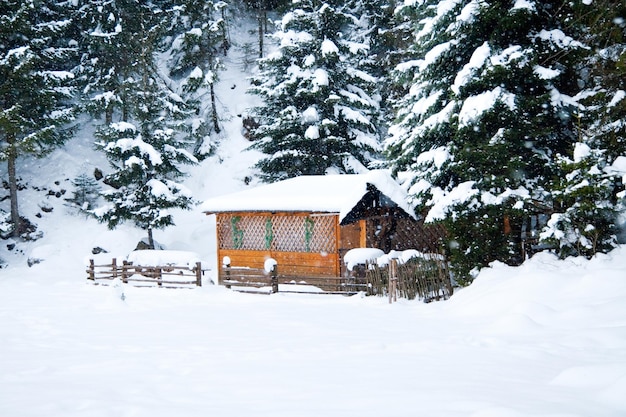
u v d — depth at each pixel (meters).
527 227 14.93
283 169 31.25
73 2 37.75
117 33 34.91
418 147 17.08
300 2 31.56
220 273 21.06
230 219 21.52
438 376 6.25
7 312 14.79
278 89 30.56
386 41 33.16
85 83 37.31
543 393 5.29
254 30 47.25
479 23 14.30
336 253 18.72
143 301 16.59
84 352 9.14
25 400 6.08
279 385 6.29
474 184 13.42
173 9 38.84
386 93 33.19
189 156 30.45
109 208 28.48
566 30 14.18
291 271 19.92
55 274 26.20
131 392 6.28
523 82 14.01
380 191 18.30
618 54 12.88
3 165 34.78
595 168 10.84
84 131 38.53
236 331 10.74
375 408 5.14
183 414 5.29
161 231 32.72
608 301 8.88
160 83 38.47
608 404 4.77
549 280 10.48
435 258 14.87
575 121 13.44
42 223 31.98
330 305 14.41
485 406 4.88
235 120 40.12
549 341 7.60
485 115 13.51
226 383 6.54
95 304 15.98
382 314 12.23
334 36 31.09
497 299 10.74
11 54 29.09
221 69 39.75
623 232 12.80
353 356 7.80
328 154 30.34
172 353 8.70
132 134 29.39
